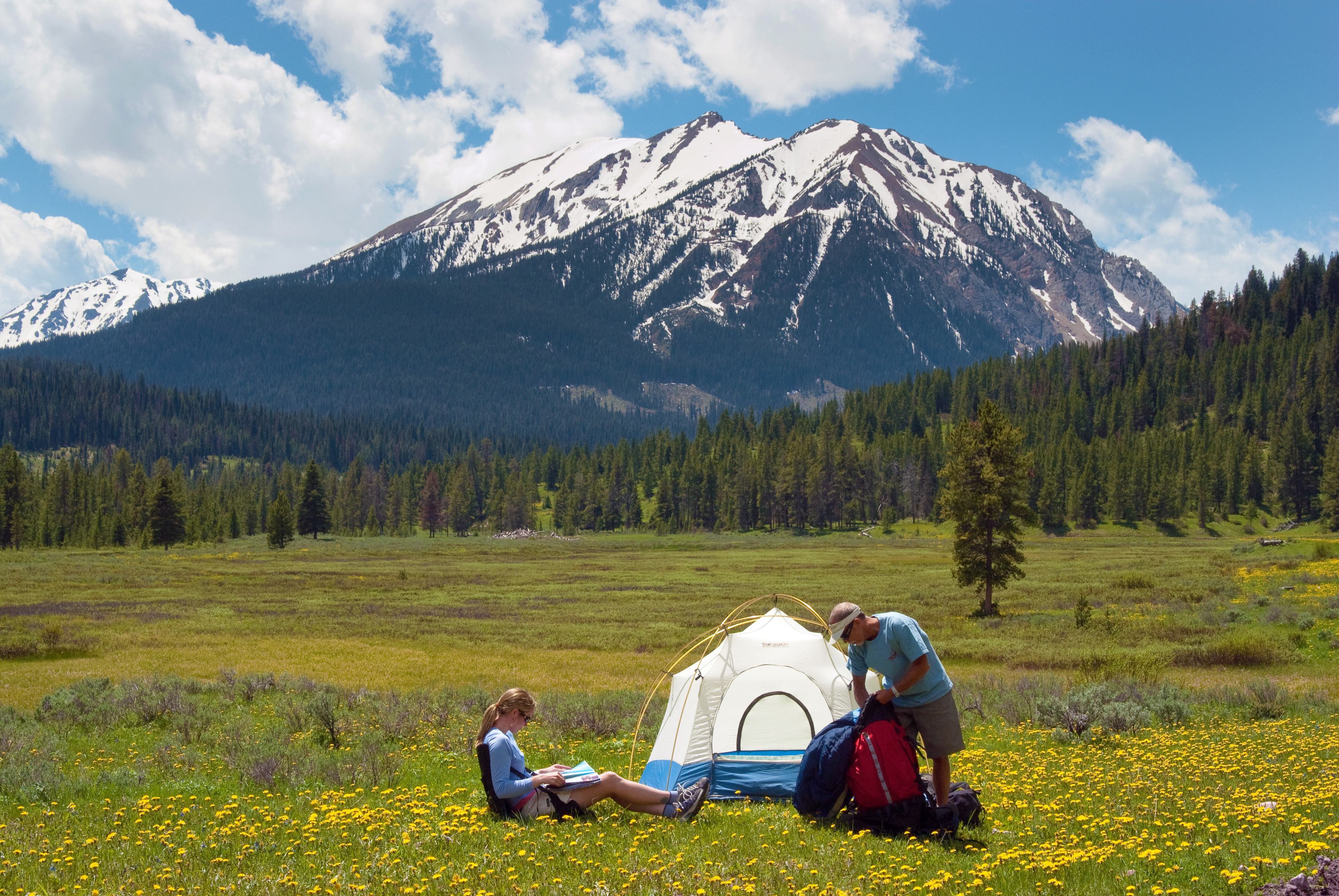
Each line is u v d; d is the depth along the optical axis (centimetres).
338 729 1595
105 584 6862
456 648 3697
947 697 744
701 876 571
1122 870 583
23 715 1861
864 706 782
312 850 671
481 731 846
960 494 4547
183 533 13275
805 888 540
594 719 1652
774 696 1123
